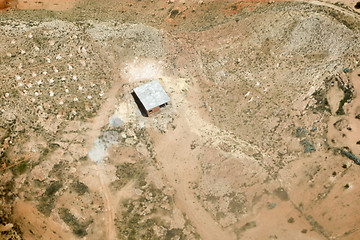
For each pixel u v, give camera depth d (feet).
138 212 196.34
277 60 248.11
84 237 189.16
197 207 198.80
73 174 205.16
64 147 212.23
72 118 222.28
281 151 214.90
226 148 212.64
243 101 233.14
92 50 244.83
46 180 202.08
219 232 191.42
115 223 192.95
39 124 217.56
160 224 193.36
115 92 235.61
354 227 188.75
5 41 239.09
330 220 191.83
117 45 248.11
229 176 205.36
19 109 219.41
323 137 219.00
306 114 226.38
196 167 209.46
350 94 232.94
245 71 244.42
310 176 205.77
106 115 226.38
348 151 211.61
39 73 230.68
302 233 188.96
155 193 202.18
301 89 234.99
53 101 224.74
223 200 200.23
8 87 224.12
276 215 195.42
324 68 240.53
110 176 206.28
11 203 196.03
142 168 209.97
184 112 228.02
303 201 198.49
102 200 199.11
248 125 224.33
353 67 241.35
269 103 231.09
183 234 190.80
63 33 246.47
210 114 228.22
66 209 195.21
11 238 188.03
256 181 204.64
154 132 220.84
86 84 234.17
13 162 205.77
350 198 197.67
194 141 217.15
